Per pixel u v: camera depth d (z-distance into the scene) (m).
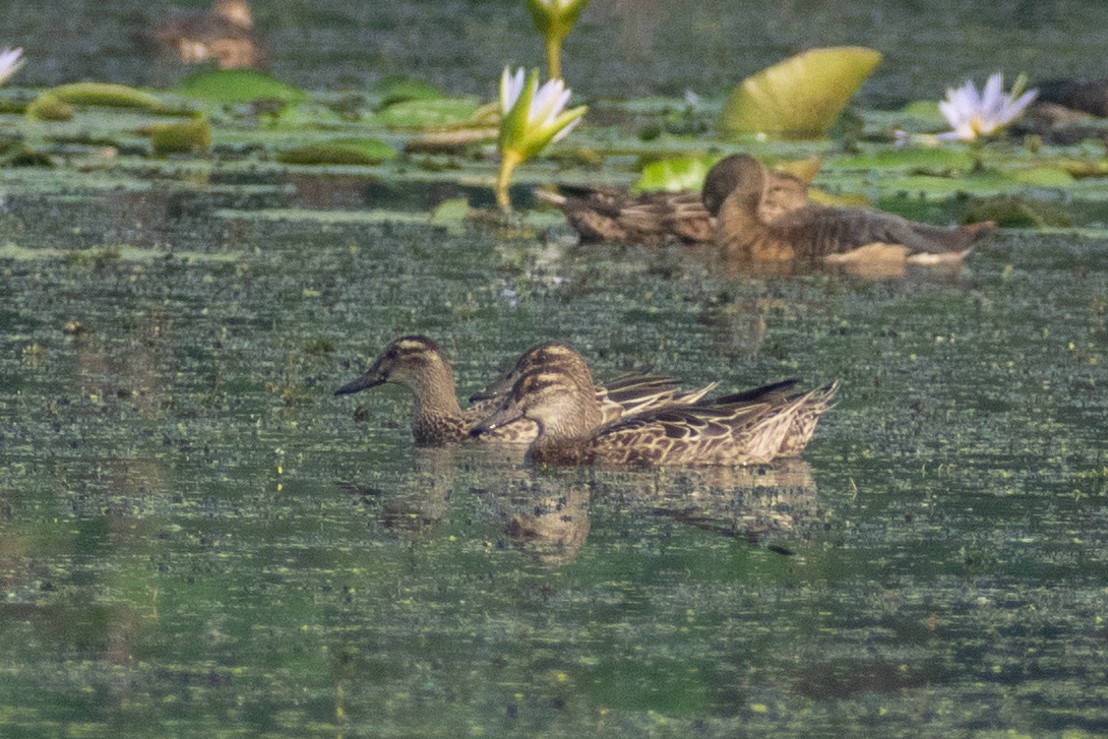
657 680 9.25
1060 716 8.91
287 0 43.72
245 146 27.25
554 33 23.55
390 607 10.23
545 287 19.62
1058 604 10.52
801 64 27.83
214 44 35.44
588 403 13.77
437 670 9.32
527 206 24.89
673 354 16.61
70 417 14.04
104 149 26.89
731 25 41.06
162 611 10.08
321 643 9.65
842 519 12.09
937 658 9.66
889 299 19.64
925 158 26.81
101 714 8.68
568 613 10.17
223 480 12.66
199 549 11.15
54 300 17.97
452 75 33.41
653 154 26.44
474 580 10.70
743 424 13.49
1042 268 21.67
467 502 12.38
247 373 15.56
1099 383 15.84
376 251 21.27
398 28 40.19
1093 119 31.59
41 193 24.20
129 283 18.91
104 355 15.95
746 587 10.69
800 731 8.67
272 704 8.84
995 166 26.88
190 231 22.00
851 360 16.56
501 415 13.55
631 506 12.34
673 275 20.78
